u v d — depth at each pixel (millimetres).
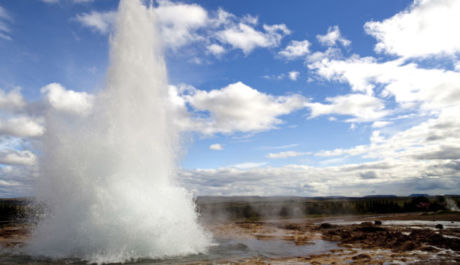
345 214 83438
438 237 21172
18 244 21562
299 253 18891
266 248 20984
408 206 89875
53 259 16016
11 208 46188
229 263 15312
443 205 85938
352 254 18016
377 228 30016
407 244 19953
